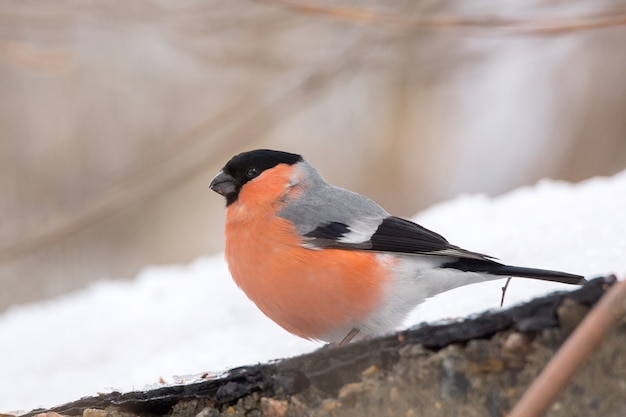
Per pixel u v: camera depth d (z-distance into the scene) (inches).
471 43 617.6
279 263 300.5
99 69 680.4
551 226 387.9
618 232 343.9
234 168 327.0
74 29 621.0
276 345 367.2
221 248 692.1
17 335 507.8
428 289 301.7
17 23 549.3
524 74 697.6
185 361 387.5
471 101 706.2
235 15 553.0
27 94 682.8
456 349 231.1
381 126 706.2
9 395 427.8
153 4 548.4
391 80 629.0
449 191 687.1
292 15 554.3
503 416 224.1
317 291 298.4
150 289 520.7
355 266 297.3
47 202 665.0
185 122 684.1
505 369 225.3
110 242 685.9
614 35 655.1
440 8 553.9
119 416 268.8
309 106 698.2
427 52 615.5
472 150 694.5
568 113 673.0
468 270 299.3
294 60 571.8
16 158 671.8
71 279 668.7
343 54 538.6
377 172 699.4
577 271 318.0
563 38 660.1
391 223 306.3
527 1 571.2
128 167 655.1
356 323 302.7
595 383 213.5
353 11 418.3
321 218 306.3
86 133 683.4
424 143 701.3
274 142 708.7
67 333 488.4
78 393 402.9
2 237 588.7
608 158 655.8
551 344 221.0
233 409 255.6
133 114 686.5
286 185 322.3
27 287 659.4
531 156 678.5
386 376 239.0
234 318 439.5
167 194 703.1
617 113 654.5
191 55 584.4
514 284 324.5
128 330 471.5
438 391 231.5
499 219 430.6
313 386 246.8
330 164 705.0
